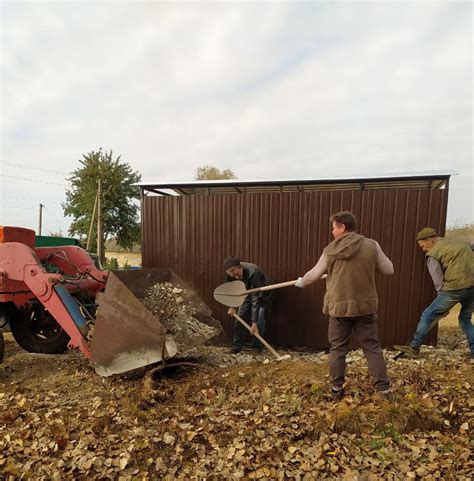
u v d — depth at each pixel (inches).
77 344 144.4
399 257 185.6
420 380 122.6
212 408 111.8
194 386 129.6
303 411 106.4
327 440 92.2
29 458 88.9
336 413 101.7
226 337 213.9
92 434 98.3
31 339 190.7
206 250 215.9
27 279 153.3
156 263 225.0
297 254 200.8
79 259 205.3
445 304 153.6
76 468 84.7
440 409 102.9
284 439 93.6
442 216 179.3
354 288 105.5
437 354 166.9
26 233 180.5
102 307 136.9
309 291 200.5
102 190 1034.1
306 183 196.9
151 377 130.0
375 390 114.1
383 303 189.2
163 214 222.1
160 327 130.1
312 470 82.4
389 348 189.6
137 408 112.7
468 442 88.9
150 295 171.5
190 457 89.0
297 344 203.8
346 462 85.0
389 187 209.5
